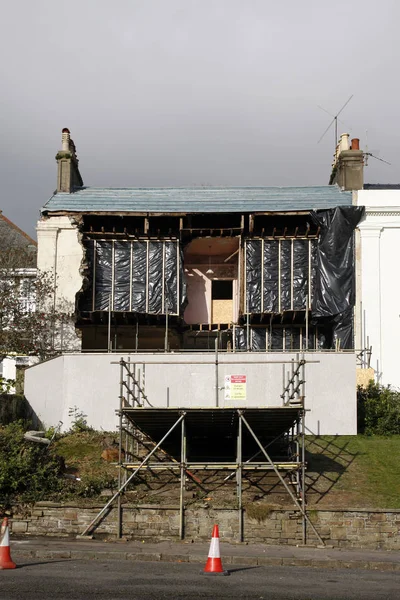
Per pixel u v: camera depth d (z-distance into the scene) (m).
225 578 13.36
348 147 33.44
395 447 22.89
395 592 12.53
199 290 33.91
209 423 19.59
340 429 24.11
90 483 19.17
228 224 31.28
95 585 12.19
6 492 18.64
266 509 17.78
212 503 18.25
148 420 19.27
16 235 44.44
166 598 11.34
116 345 32.28
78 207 31.30
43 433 22.62
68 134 33.56
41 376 25.11
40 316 29.33
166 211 30.47
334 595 12.09
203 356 24.72
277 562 15.60
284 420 19.25
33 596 11.20
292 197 32.16
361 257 30.33
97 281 30.81
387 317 29.97
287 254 30.72
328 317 29.84
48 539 17.48
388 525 17.67
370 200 31.03
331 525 17.73
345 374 24.31
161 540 17.67
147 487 19.70
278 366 24.36
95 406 24.58
